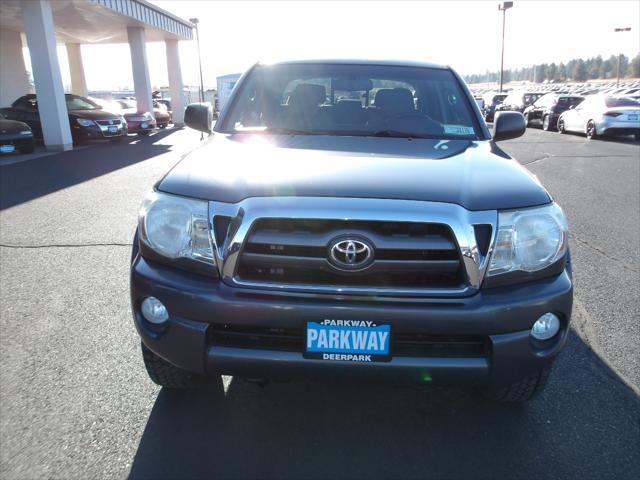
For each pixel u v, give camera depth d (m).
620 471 2.24
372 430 2.51
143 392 2.78
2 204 7.28
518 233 2.16
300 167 2.41
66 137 14.71
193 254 2.18
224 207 2.16
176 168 2.52
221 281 2.14
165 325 2.21
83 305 3.86
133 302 2.28
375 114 3.38
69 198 7.70
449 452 2.36
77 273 4.53
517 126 3.50
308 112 3.38
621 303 4.02
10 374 2.92
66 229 5.97
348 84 3.55
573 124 19.61
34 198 7.70
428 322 2.05
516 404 2.72
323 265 2.08
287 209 2.09
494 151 2.94
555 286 2.19
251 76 3.70
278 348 2.15
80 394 2.74
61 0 15.43
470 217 2.12
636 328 3.60
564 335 2.23
